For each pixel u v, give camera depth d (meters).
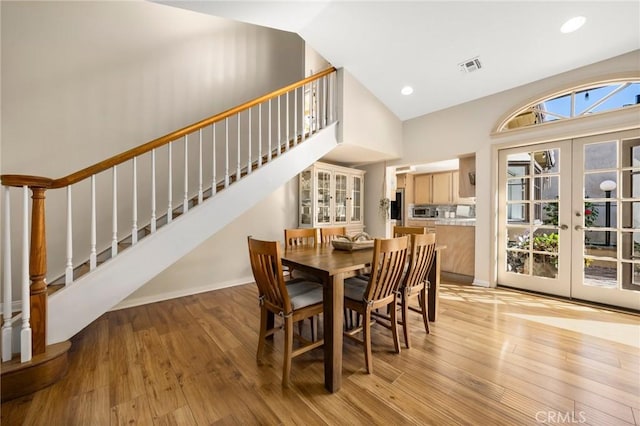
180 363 1.87
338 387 1.58
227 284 3.78
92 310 1.90
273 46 4.20
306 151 3.19
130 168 2.98
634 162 2.64
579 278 2.98
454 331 2.32
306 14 2.53
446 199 6.61
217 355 1.98
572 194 3.01
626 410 1.39
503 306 2.89
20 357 1.59
